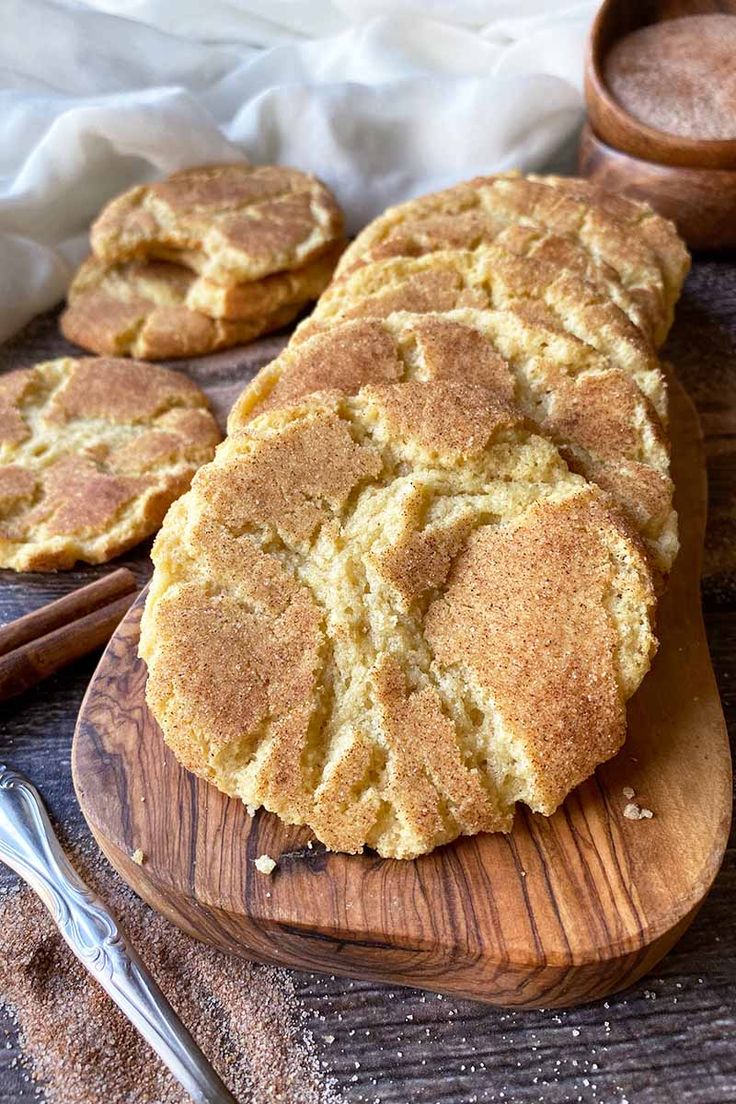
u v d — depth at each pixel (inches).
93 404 16.6
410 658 12.1
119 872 12.3
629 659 12.0
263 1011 11.9
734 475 15.8
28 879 12.4
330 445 12.8
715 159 17.6
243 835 11.9
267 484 12.6
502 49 20.0
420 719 11.8
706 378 17.0
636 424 13.4
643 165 18.0
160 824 12.0
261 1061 11.6
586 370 13.8
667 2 19.6
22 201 18.4
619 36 19.4
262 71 20.3
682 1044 11.5
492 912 11.4
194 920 11.8
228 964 12.2
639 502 13.0
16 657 13.8
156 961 12.2
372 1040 11.7
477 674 12.0
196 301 17.7
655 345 15.6
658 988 11.8
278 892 11.6
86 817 12.2
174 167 19.1
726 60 18.8
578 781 11.7
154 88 19.6
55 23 19.3
